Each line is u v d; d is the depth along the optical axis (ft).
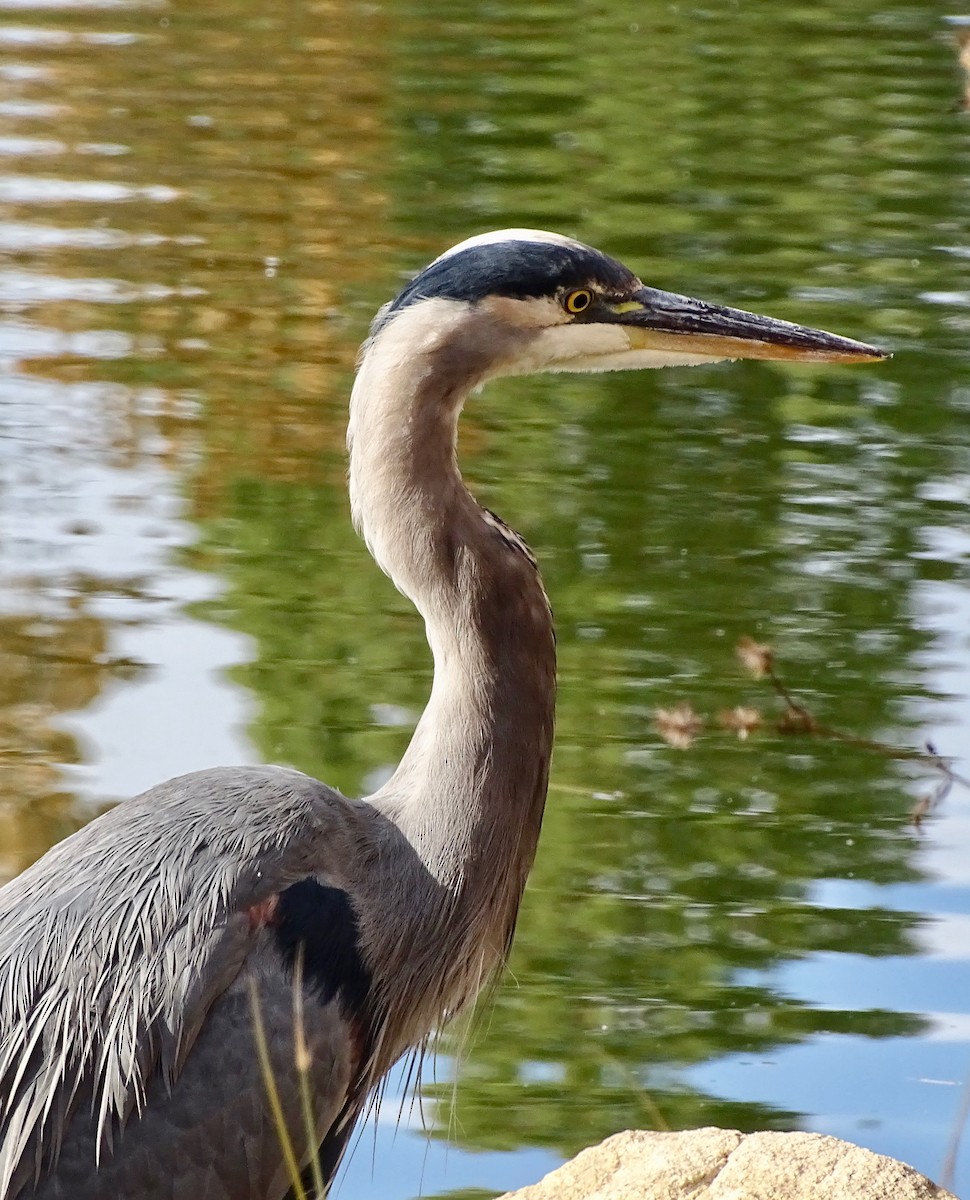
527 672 23.17
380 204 75.77
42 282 66.18
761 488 52.03
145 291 65.77
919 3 111.55
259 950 21.21
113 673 42.63
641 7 111.34
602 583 46.60
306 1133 21.43
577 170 80.74
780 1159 23.16
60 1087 20.57
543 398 59.93
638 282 23.99
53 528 49.42
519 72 95.91
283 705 40.98
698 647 43.50
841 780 39.50
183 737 39.96
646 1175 23.30
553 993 33.30
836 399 59.41
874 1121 29.60
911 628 44.32
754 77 95.35
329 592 47.19
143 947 20.88
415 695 42.11
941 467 53.57
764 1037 31.86
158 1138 20.57
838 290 65.92
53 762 38.65
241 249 70.08
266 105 89.56
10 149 81.25
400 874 22.66
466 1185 28.66
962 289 66.33
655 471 53.42
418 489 22.79
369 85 93.50
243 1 111.34
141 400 57.16
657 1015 32.53
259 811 21.85
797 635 44.06
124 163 80.07
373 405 22.89
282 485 52.26
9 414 55.57
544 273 23.17
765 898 35.42
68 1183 20.47
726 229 73.26
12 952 21.03
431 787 23.02
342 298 65.62
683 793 39.06
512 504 50.83
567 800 38.83
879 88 93.50
